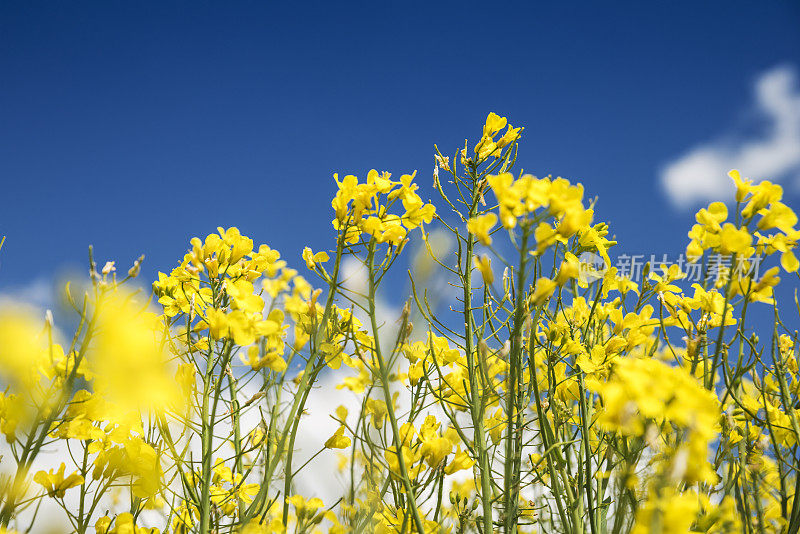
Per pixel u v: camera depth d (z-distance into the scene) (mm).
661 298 621
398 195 627
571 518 600
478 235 562
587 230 646
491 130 690
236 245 665
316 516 632
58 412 548
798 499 585
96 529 600
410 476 616
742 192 593
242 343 577
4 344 526
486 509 608
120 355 493
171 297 666
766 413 605
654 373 477
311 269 628
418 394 659
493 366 647
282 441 599
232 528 601
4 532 540
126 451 578
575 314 672
